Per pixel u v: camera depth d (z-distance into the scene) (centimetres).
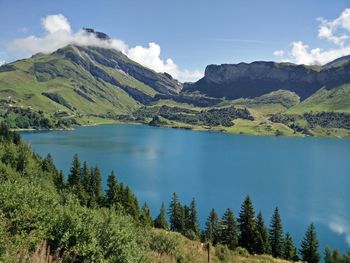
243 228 9181
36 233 1692
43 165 13075
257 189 15838
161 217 10125
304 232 11019
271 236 9231
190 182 16688
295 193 15300
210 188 15788
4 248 1416
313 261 8625
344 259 8262
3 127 17738
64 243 1723
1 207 1878
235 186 16262
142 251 2170
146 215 10050
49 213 1933
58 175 12638
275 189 15912
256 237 8894
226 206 13262
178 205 10494
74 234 1797
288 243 8931
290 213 12731
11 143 15000
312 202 14012
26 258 1419
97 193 11856
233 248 7181
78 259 1714
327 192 15500
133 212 9719
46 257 1528
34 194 2177
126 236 2034
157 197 14188
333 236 10731
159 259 2711
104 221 2125
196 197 14350
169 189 15375
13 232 1708
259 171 19812
